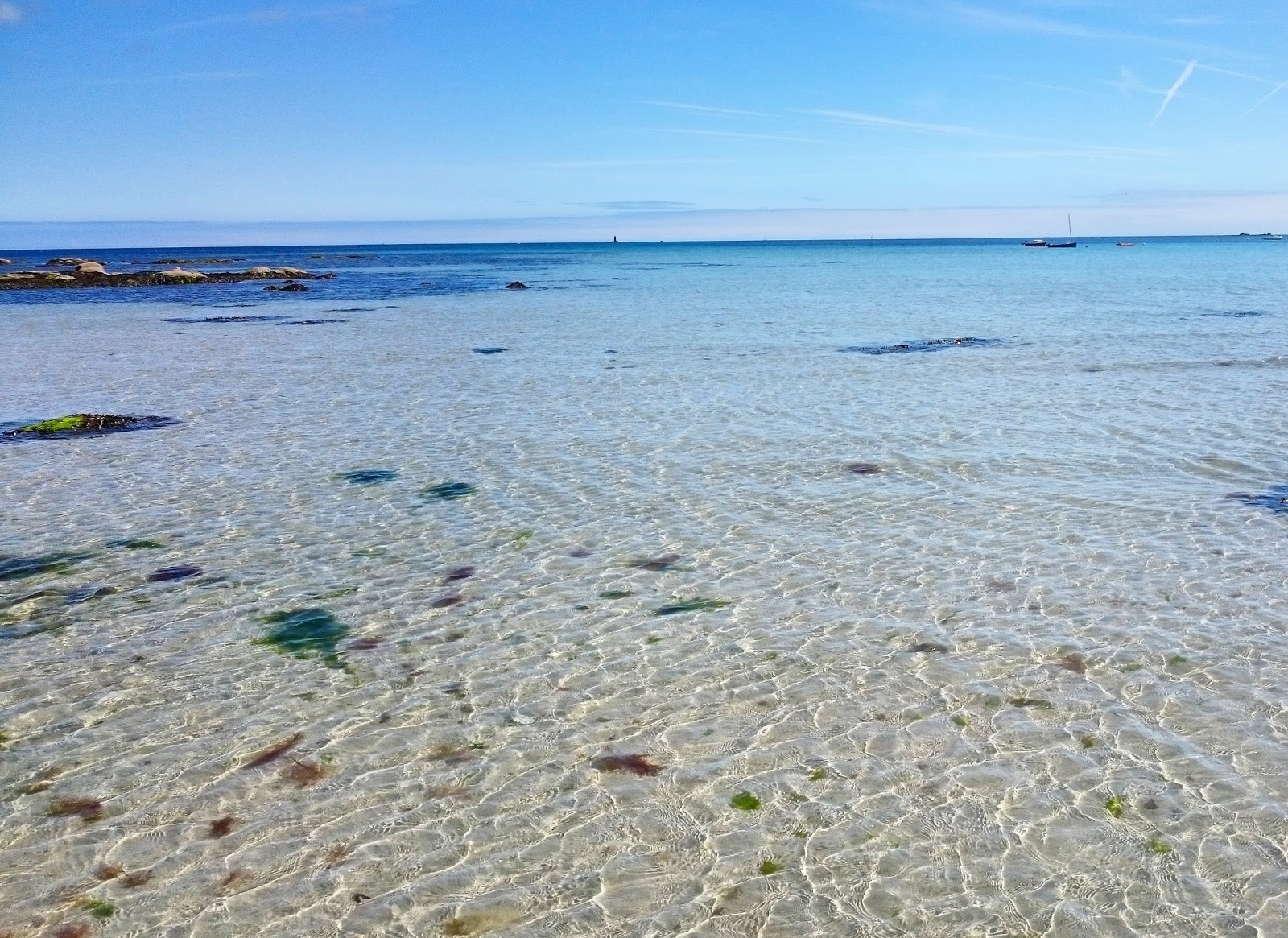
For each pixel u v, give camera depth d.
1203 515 13.45
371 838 6.77
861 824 6.82
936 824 6.81
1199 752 7.59
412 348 33.28
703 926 5.89
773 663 9.27
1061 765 7.47
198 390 24.88
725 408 21.80
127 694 8.88
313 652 9.71
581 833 6.79
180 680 9.15
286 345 34.12
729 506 14.30
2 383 26.00
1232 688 8.57
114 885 6.32
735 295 60.81
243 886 6.30
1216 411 20.53
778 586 11.19
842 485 15.34
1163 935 5.73
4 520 13.93
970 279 75.31
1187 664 9.03
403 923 5.95
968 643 9.60
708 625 10.18
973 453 17.22
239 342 35.16
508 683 9.01
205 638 10.05
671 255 181.62
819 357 30.11
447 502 14.70
